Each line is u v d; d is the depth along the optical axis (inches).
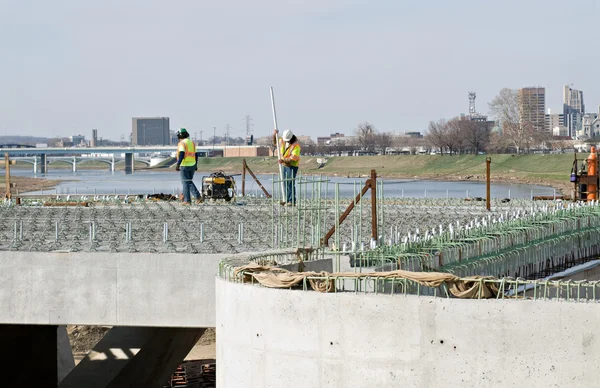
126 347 1605.6
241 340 938.1
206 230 1556.3
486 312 837.2
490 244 1424.7
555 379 827.4
